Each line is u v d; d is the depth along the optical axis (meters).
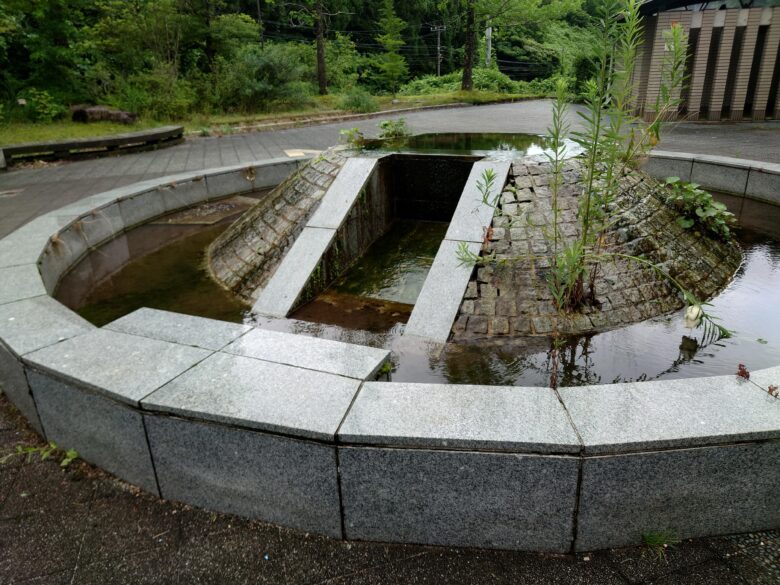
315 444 2.41
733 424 2.35
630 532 2.45
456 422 2.41
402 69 33.22
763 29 15.86
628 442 2.25
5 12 15.70
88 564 2.50
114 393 2.72
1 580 2.43
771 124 15.22
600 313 4.01
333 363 3.00
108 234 6.61
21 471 3.08
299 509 2.61
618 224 4.61
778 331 3.93
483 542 2.50
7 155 11.80
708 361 3.54
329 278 4.95
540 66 46.06
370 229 5.75
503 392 2.66
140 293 5.07
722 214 5.39
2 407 3.66
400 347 3.75
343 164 5.70
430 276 4.24
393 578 2.37
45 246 5.14
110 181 10.31
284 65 22.92
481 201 4.71
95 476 3.05
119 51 19.77
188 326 3.47
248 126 18.92
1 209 8.24
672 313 4.16
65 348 3.18
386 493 2.45
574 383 3.31
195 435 2.62
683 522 2.46
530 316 3.96
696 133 13.58
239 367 2.95
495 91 34.53
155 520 2.75
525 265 4.23
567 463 2.29
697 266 4.72
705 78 16.70
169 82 19.33
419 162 6.03
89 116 16.55
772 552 2.43
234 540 2.61
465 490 2.39
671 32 3.60
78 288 5.24
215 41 22.81
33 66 17.12
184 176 8.04
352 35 43.69
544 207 4.65
